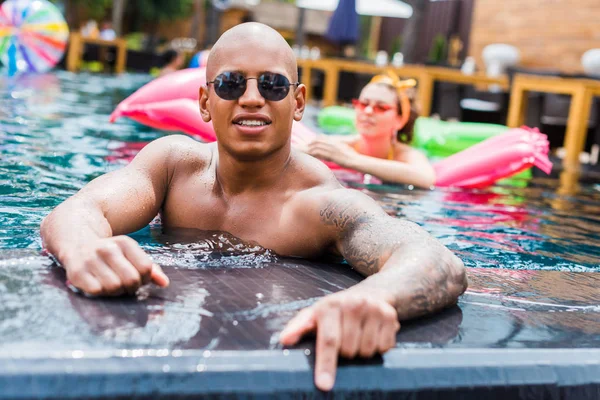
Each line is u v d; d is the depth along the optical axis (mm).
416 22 12938
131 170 2047
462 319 1580
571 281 2086
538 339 1484
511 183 4512
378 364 1288
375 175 3902
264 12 24562
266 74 1860
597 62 7484
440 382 1298
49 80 9688
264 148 1919
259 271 1825
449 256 1670
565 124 6777
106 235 1707
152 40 18828
